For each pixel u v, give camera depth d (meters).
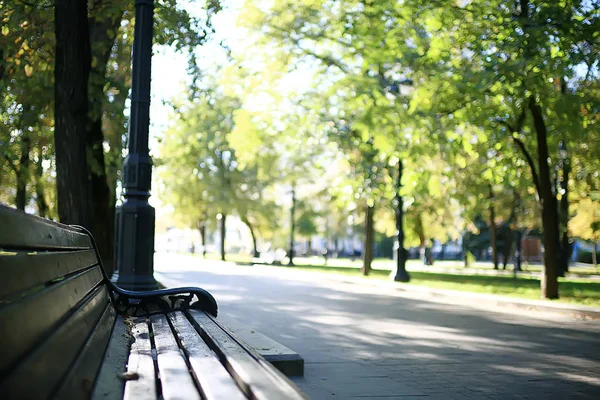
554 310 16.34
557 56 15.45
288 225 77.44
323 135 28.48
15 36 12.19
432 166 24.98
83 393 2.73
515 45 15.41
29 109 13.74
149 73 9.18
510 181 22.58
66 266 3.38
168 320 6.52
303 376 7.35
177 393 3.16
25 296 2.31
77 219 10.71
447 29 17.48
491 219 51.16
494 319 14.30
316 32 22.08
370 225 35.38
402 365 8.23
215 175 52.62
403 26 18.20
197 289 7.31
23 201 23.03
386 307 16.66
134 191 8.96
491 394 6.65
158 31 13.72
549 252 19.44
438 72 18.77
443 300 19.45
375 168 29.47
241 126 26.75
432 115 19.00
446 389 6.84
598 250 78.62
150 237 8.89
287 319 13.27
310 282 27.62
